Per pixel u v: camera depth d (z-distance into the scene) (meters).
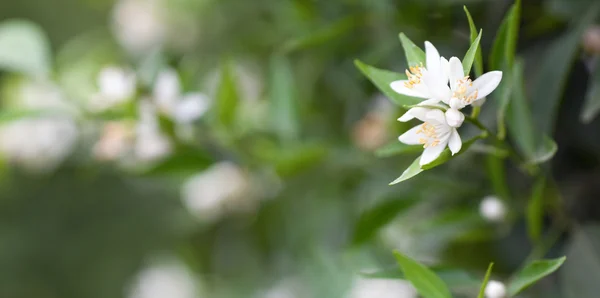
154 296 1.50
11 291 1.63
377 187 1.04
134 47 1.36
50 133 1.24
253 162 1.02
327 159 1.03
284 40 1.11
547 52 0.91
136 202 1.56
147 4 1.34
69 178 1.55
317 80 1.09
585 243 0.90
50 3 1.64
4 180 1.53
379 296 1.10
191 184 1.18
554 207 0.91
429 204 1.01
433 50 0.78
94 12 1.63
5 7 1.64
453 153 0.77
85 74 1.31
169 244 1.52
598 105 0.85
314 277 1.20
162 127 0.97
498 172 0.89
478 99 0.78
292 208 1.16
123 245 1.58
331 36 0.99
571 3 0.90
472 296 0.88
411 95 0.78
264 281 1.33
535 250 0.90
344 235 1.12
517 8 0.80
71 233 1.62
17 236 1.61
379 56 0.99
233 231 1.29
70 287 1.63
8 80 1.31
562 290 0.92
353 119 1.06
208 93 1.06
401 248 1.05
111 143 0.98
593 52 0.91
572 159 0.95
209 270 1.38
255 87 1.18
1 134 1.27
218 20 1.30
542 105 0.88
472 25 0.77
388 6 0.97
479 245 0.99
